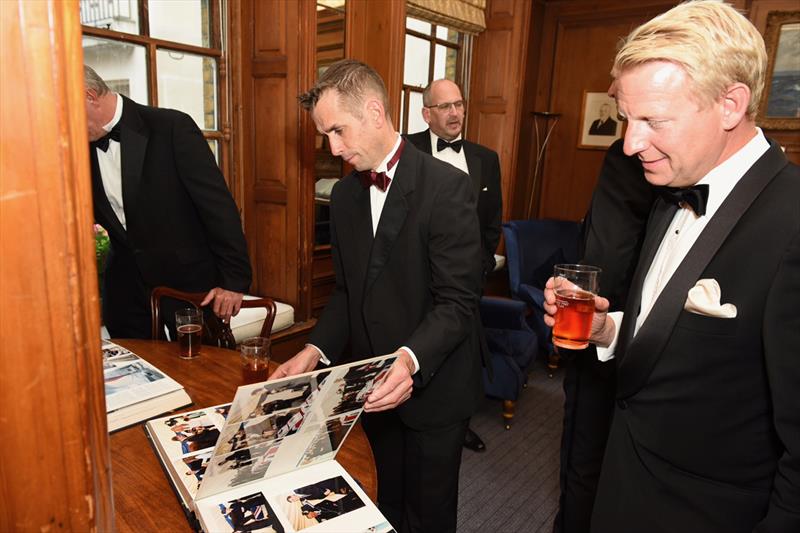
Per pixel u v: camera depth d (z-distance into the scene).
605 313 1.12
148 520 0.84
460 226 1.32
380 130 1.30
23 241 0.30
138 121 1.84
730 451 0.88
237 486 0.87
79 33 0.30
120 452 1.02
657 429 0.95
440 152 2.95
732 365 0.85
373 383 0.93
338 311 1.55
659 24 0.79
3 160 0.29
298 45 2.70
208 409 1.12
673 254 0.96
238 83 2.92
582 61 4.86
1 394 0.31
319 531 0.79
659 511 0.96
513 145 4.32
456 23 3.95
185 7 2.72
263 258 3.07
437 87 2.84
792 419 0.76
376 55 3.27
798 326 0.75
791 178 0.82
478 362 1.56
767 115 4.07
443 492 1.50
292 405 0.81
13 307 0.30
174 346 1.64
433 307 1.42
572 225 4.02
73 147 0.31
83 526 0.35
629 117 0.83
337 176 3.26
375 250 1.39
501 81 4.25
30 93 0.29
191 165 1.89
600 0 4.67
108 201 1.93
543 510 2.24
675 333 0.90
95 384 0.35
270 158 2.93
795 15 3.87
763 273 0.80
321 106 1.26
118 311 2.09
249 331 2.69
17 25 0.28
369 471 1.02
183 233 1.97
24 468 0.32
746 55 0.77
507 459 2.62
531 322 3.63
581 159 5.00
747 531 0.89
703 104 0.78
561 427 2.96
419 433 1.47
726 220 0.85
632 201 1.36
